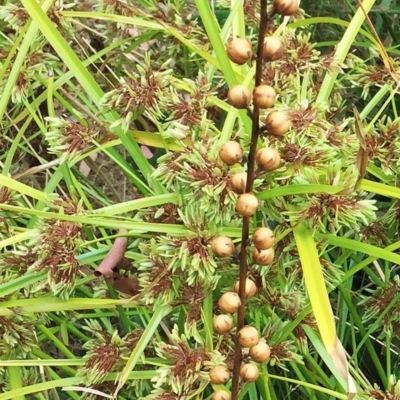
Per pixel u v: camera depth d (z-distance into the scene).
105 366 0.31
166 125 0.32
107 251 0.32
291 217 0.28
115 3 0.37
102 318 0.40
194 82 0.32
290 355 0.31
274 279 0.32
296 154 0.28
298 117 0.29
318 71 0.34
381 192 0.28
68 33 0.40
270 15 0.21
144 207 0.31
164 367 0.28
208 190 0.27
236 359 0.25
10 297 0.32
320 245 0.30
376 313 0.36
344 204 0.28
